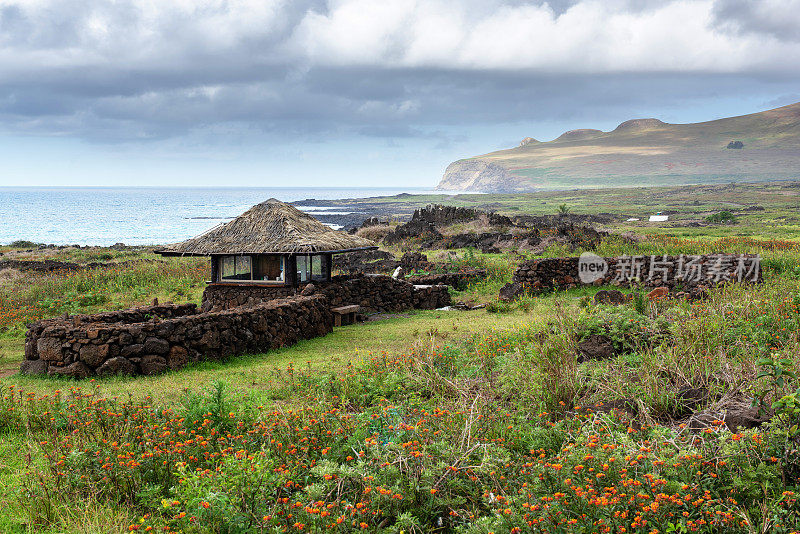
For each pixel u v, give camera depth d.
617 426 5.91
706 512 4.22
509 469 5.36
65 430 7.17
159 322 11.45
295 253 17.05
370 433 6.38
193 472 5.27
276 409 7.25
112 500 5.43
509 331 11.78
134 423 6.89
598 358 9.32
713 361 7.79
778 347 8.54
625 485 4.50
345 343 14.24
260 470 4.98
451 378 8.81
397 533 4.51
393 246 44.53
